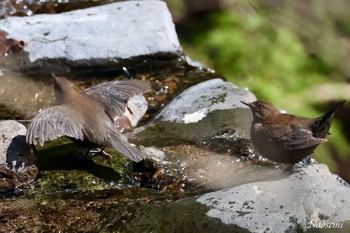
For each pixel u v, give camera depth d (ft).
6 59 43.04
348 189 29.78
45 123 31.48
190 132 37.70
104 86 35.24
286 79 76.43
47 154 34.65
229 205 28.99
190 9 83.56
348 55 78.64
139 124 39.58
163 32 45.09
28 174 32.27
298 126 34.19
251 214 28.32
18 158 32.14
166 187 33.42
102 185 32.83
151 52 44.27
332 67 77.97
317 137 34.68
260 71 76.74
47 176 32.91
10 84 42.11
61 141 35.81
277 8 78.48
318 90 76.23
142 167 34.14
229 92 41.09
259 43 78.18
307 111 73.10
